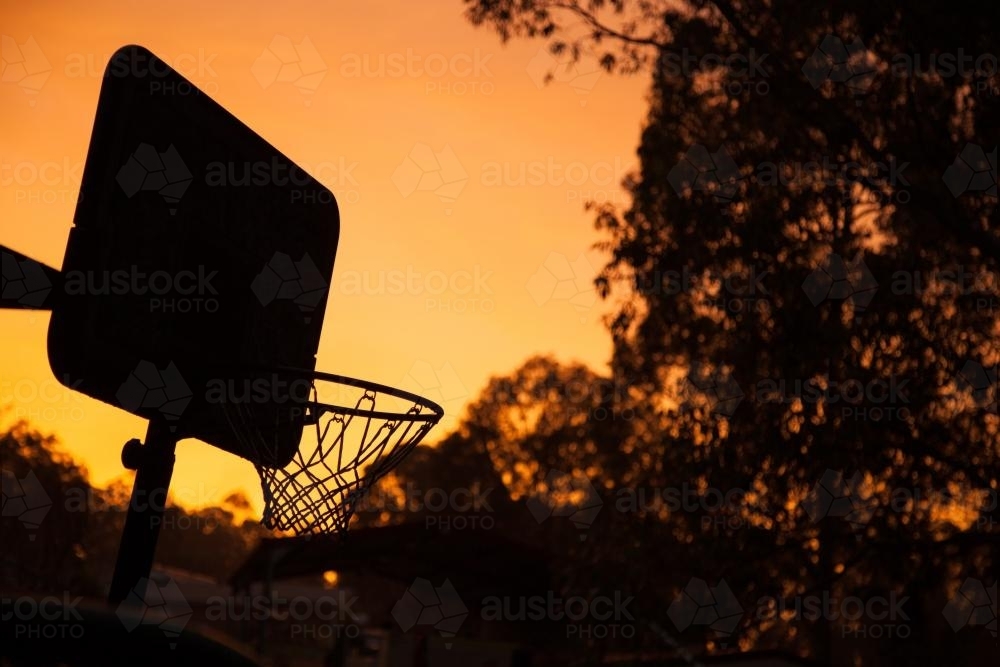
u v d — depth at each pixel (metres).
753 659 16.09
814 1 15.03
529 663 23.80
